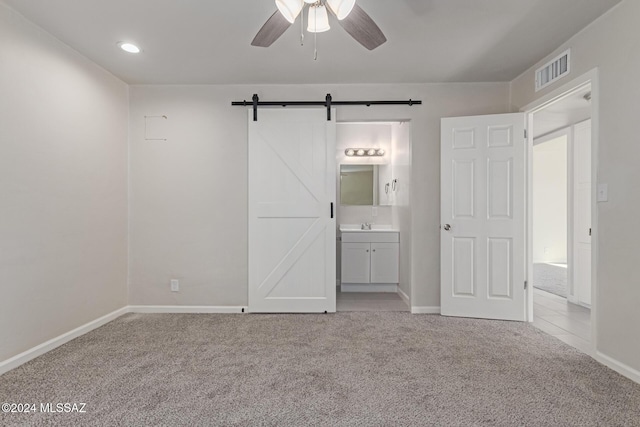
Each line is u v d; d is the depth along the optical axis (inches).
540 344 113.7
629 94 90.5
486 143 140.7
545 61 125.6
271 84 151.0
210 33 108.0
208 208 151.0
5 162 93.2
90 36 109.3
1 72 92.0
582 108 149.6
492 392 82.8
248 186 150.9
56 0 90.5
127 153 150.1
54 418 72.1
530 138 137.5
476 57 125.9
